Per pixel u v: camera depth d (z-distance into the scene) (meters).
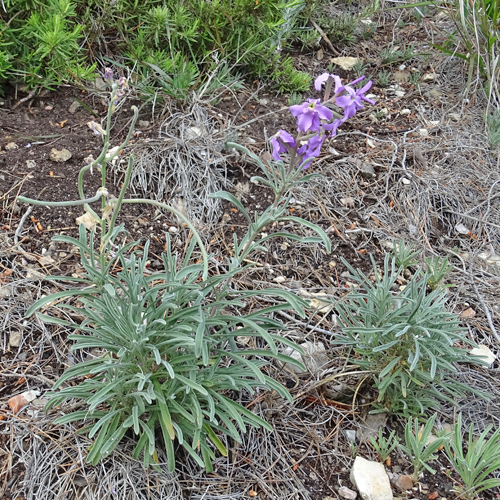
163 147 3.23
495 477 2.24
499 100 4.09
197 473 2.11
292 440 2.31
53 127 3.29
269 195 3.29
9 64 3.17
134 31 3.66
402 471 2.25
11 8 3.24
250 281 2.84
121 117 3.41
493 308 2.97
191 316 1.96
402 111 4.06
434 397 2.52
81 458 2.02
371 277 3.03
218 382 2.11
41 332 2.44
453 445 2.16
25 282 2.58
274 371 2.50
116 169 3.11
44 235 2.79
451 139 3.86
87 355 2.39
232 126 3.49
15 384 2.26
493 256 3.28
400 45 4.71
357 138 3.77
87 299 2.02
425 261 3.08
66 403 2.20
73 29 3.41
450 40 4.44
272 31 3.75
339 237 3.19
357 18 4.54
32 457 2.03
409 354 2.26
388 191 3.47
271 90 3.93
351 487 2.18
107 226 2.91
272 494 2.09
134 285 1.97
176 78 3.41
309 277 2.99
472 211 3.48
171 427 1.90
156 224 3.01
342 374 2.39
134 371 2.06
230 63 3.87
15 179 2.95
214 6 3.54
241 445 2.22
